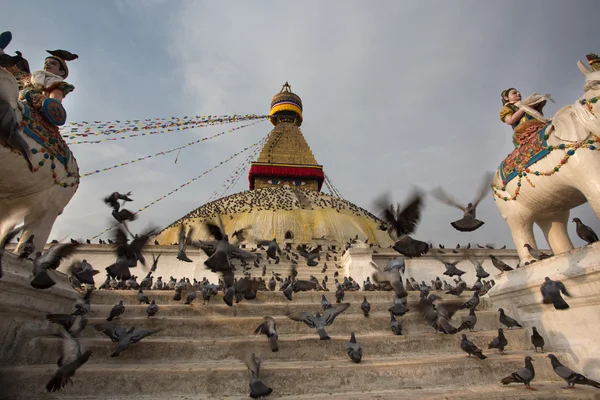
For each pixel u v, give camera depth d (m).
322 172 41.97
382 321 6.40
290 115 51.22
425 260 16.05
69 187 6.98
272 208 27.25
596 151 5.52
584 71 5.75
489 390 4.60
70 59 7.20
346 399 4.29
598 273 5.00
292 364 5.04
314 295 8.10
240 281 6.61
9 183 5.81
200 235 23.58
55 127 6.44
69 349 4.41
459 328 5.91
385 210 4.96
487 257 16.06
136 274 15.70
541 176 6.34
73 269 6.13
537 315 6.19
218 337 5.91
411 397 4.32
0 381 4.36
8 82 5.16
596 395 4.41
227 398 4.42
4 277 4.72
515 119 6.87
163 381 4.49
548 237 7.40
